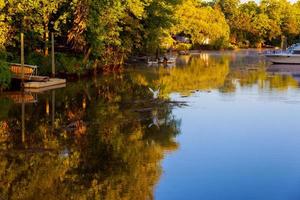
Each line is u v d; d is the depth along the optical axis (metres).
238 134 20.47
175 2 67.31
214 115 24.73
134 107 27.03
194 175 14.97
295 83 40.22
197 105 27.86
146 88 35.66
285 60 65.44
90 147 18.23
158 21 59.69
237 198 13.02
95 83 38.09
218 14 117.62
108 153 17.41
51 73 39.00
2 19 35.41
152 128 21.58
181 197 13.15
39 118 23.42
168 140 19.39
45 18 40.19
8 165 15.91
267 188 13.77
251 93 33.28
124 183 14.27
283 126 22.08
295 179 14.54
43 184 14.23
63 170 15.45
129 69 52.41
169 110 26.17
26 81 34.16
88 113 24.95
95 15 42.00
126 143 18.84
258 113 25.34
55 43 45.72
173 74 47.28
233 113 25.31
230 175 14.95
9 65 33.25
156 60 63.34
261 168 15.62
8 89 32.84
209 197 13.13
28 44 40.78
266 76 46.84
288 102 29.08
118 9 45.31
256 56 85.06
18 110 25.47
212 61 69.94
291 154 17.30
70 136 19.91
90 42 43.03
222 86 37.66
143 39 58.62
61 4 40.97
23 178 14.76
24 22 38.56
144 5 54.41
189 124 22.48
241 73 50.16
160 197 13.18
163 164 16.14
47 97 30.16
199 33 110.81
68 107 26.62
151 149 18.02
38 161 16.39
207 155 17.22
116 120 23.23
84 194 13.49
